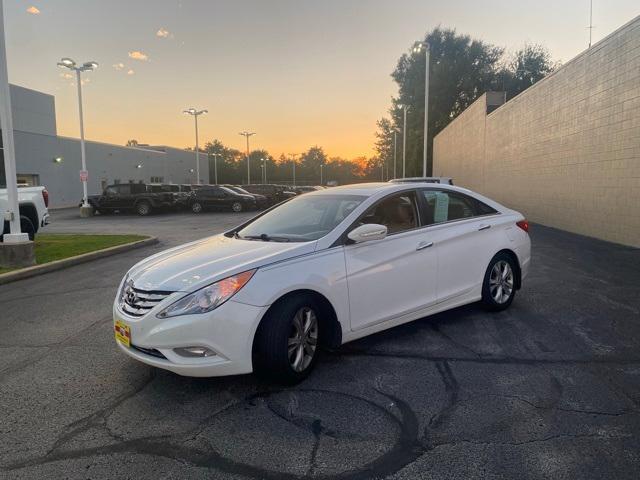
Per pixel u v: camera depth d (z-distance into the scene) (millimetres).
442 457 2738
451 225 5039
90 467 2680
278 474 2604
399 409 3312
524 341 4617
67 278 7992
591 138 12820
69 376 3945
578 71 13656
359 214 4332
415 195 4898
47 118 36000
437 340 4660
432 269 4715
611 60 11695
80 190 39562
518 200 19906
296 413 3275
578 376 3822
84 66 23719
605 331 4902
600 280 7258
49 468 2674
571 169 14180
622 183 11219
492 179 24609
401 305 4465
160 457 2775
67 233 15422
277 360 3537
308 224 4500
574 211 13938
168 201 26766
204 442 2928
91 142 41469
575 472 2582
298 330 3711
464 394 3525
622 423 3088
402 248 4457
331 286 3867
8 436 3021
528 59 56781
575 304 5914
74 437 3000
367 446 2863
